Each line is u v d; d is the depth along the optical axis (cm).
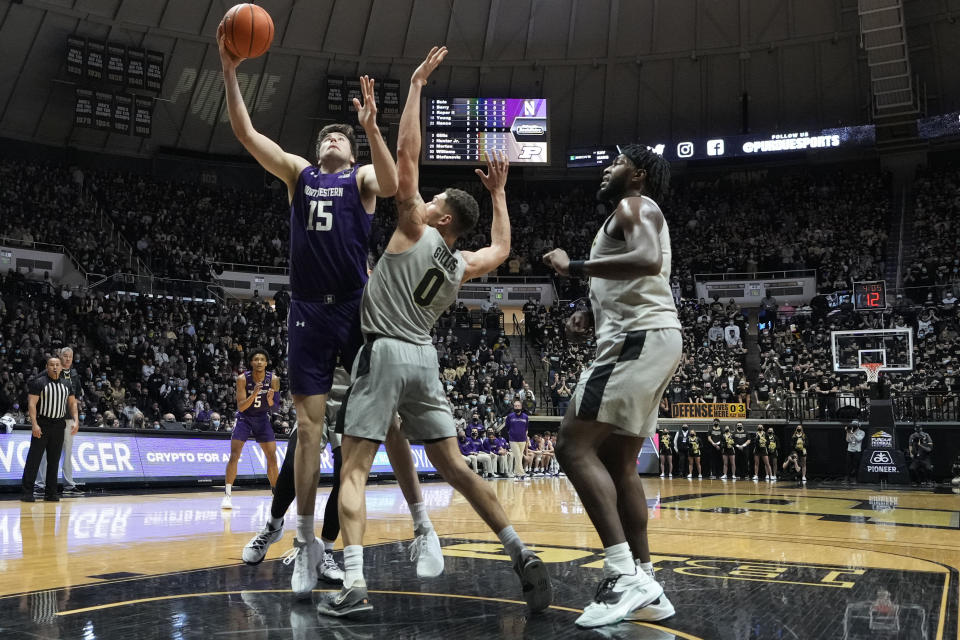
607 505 293
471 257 356
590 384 302
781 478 1900
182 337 2122
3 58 2434
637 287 303
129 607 294
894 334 1778
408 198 322
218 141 2922
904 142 2897
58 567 403
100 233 2492
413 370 321
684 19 2870
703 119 3062
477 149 2914
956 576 382
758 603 311
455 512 789
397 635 256
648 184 319
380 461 1471
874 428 1694
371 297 326
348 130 356
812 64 2880
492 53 2938
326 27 2759
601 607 273
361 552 299
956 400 1806
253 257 2736
